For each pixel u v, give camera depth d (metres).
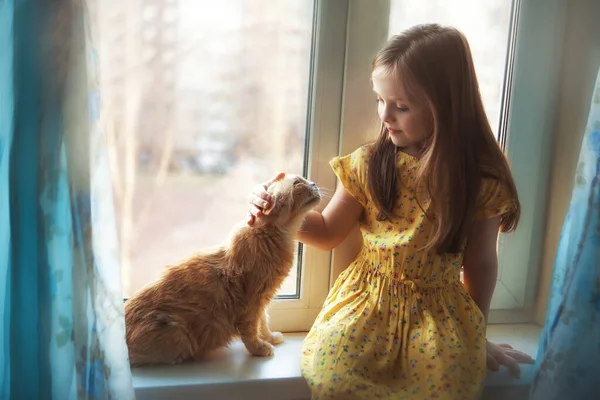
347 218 1.21
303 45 1.21
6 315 0.93
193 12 1.14
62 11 0.85
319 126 1.23
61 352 0.92
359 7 1.18
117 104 1.15
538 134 1.32
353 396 1.02
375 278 1.15
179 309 1.13
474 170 1.11
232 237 1.17
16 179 0.87
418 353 1.07
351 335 1.08
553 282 1.14
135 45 1.13
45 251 0.89
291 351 1.23
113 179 1.18
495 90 1.30
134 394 1.00
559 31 1.27
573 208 1.10
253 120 1.22
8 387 0.94
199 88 1.18
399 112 1.09
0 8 0.85
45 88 0.86
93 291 0.92
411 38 1.07
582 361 1.10
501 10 1.27
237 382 1.09
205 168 1.22
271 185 1.17
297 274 1.32
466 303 1.14
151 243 1.23
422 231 1.12
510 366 1.17
